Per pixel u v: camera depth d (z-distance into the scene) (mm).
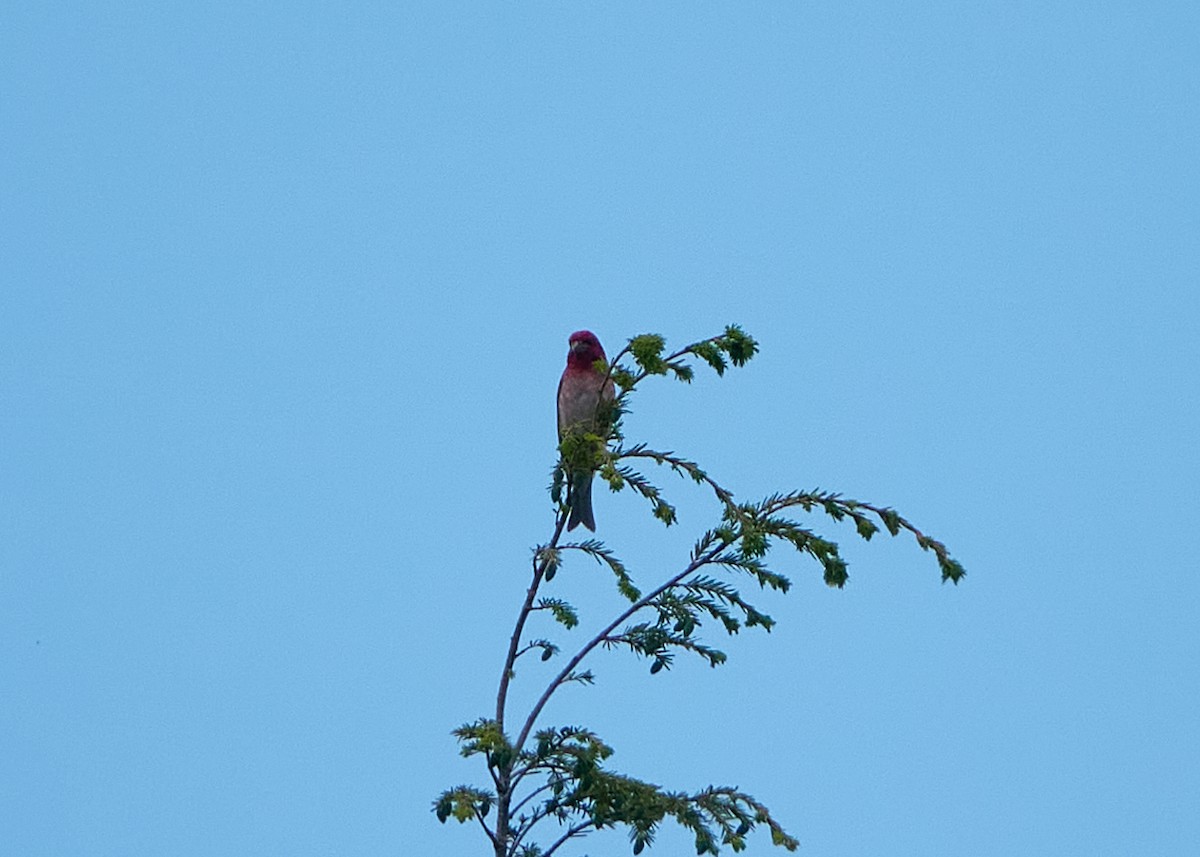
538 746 10414
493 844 10258
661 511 11812
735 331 11734
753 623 11500
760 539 11062
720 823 10688
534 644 11297
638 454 11984
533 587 11406
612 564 11523
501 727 10500
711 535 11578
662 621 11523
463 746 10062
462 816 9906
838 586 11312
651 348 11758
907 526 11172
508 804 10391
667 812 10500
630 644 11461
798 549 11359
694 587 11555
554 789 10523
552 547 11523
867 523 11242
